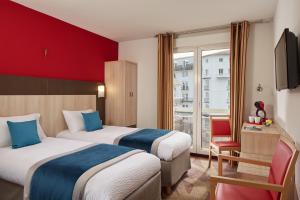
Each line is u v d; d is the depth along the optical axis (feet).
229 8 11.10
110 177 6.00
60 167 6.50
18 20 10.68
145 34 15.72
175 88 15.97
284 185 4.93
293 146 5.31
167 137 10.77
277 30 10.56
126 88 15.88
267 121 11.21
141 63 16.92
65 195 5.81
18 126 9.04
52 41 12.41
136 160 7.46
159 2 10.43
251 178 7.50
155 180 7.97
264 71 12.84
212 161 13.94
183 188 10.05
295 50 5.97
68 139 11.32
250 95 13.17
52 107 12.19
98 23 13.47
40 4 10.75
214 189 5.43
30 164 7.11
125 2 10.45
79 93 14.11
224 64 14.44
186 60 15.65
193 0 10.19
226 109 14.49
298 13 6.15
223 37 14.08
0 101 9.68
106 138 11.03
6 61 10.23
